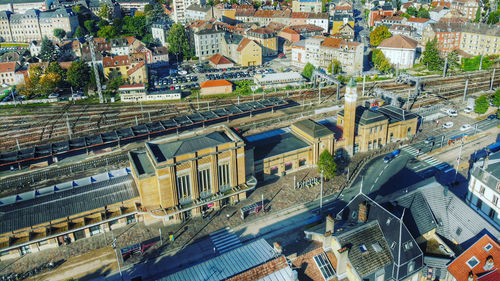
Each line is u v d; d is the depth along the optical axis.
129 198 96.38
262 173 115.50
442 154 127.69
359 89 194.50
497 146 127.88
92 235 94.88
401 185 111.62
